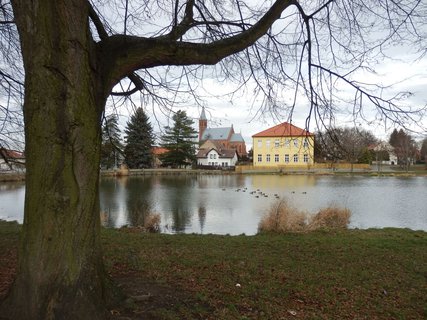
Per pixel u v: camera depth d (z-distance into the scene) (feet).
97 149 11.09
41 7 9.98
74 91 10.35
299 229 40.98
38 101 10.11
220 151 305.12
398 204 77.00
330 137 19.54
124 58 11.85
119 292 12.56
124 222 56.49
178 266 21.13
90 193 10.87
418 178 170.09
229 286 17.56
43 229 10.23
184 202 81.61
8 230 33.55
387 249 28.89
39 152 10.19
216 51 12.64
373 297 18.01
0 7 20.68
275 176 190.90
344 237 34.78
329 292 18.13
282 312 14.96
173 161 240.94
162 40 12.11
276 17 13.62
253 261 23.38
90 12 13.15
